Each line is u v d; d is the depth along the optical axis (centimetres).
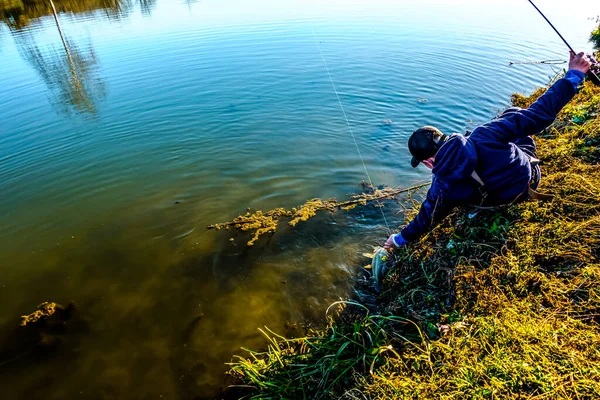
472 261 304
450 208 285
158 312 362
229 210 509
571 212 301
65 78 1010
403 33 1302
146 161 638
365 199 513
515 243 296
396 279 351
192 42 1307
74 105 855
